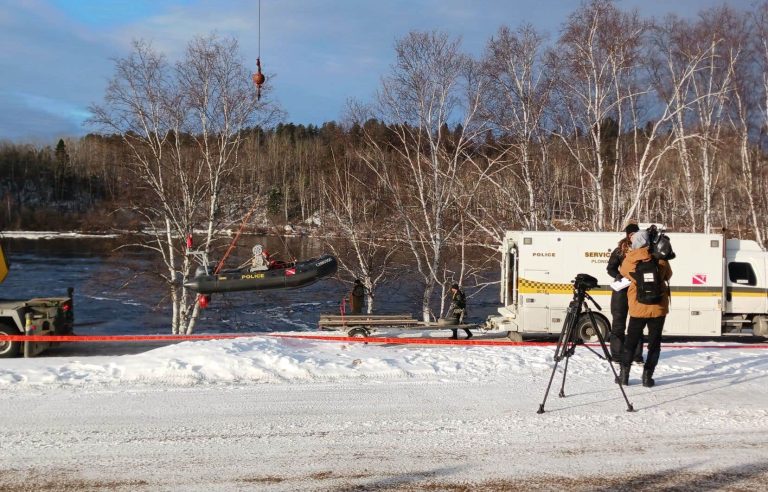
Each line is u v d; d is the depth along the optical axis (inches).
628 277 304.8
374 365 338.0
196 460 217.8
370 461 216.4
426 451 225.3
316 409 273.3
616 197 1024.9
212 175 1040.8
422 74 1082.7
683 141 1034.7
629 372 312.8
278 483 198.8
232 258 1193.4
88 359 360.5
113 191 1309.1
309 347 404.2
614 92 1077.1
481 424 253.4
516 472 206.4
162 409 272.8
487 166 1116.5
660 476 202.8
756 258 612.1
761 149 1146.7
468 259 1170.0
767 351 402.9
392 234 1155.9
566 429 247.0
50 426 251.4
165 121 1037.2
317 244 1299.2
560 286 589.6
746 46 1120.8
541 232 593.9
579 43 1037.8
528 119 1058.1
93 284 1123.9
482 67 1066.1
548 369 341.7
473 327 586.9
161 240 1096.2
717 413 264.7
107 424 253.9
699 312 591.5
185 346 376.8
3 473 206.2
